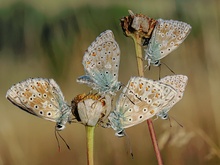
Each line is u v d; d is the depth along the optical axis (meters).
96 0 1.10
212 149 0.49
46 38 1.02
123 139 0.61
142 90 0.30
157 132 0.57
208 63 0.63
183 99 0.65
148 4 0.87
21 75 1.03
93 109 0.30
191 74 0.69
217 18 0.66
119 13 1.10
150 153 0.60
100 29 0.76
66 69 0.79
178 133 0.44
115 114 0.30
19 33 1.21
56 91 0.30
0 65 1.07
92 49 0.32
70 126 0.68
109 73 0.32
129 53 0.75
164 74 0.72
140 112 0.30
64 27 0.78
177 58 0.72
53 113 0.30
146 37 0.35
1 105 0.80
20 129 0.72
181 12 0.75
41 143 0.68
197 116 0.62
